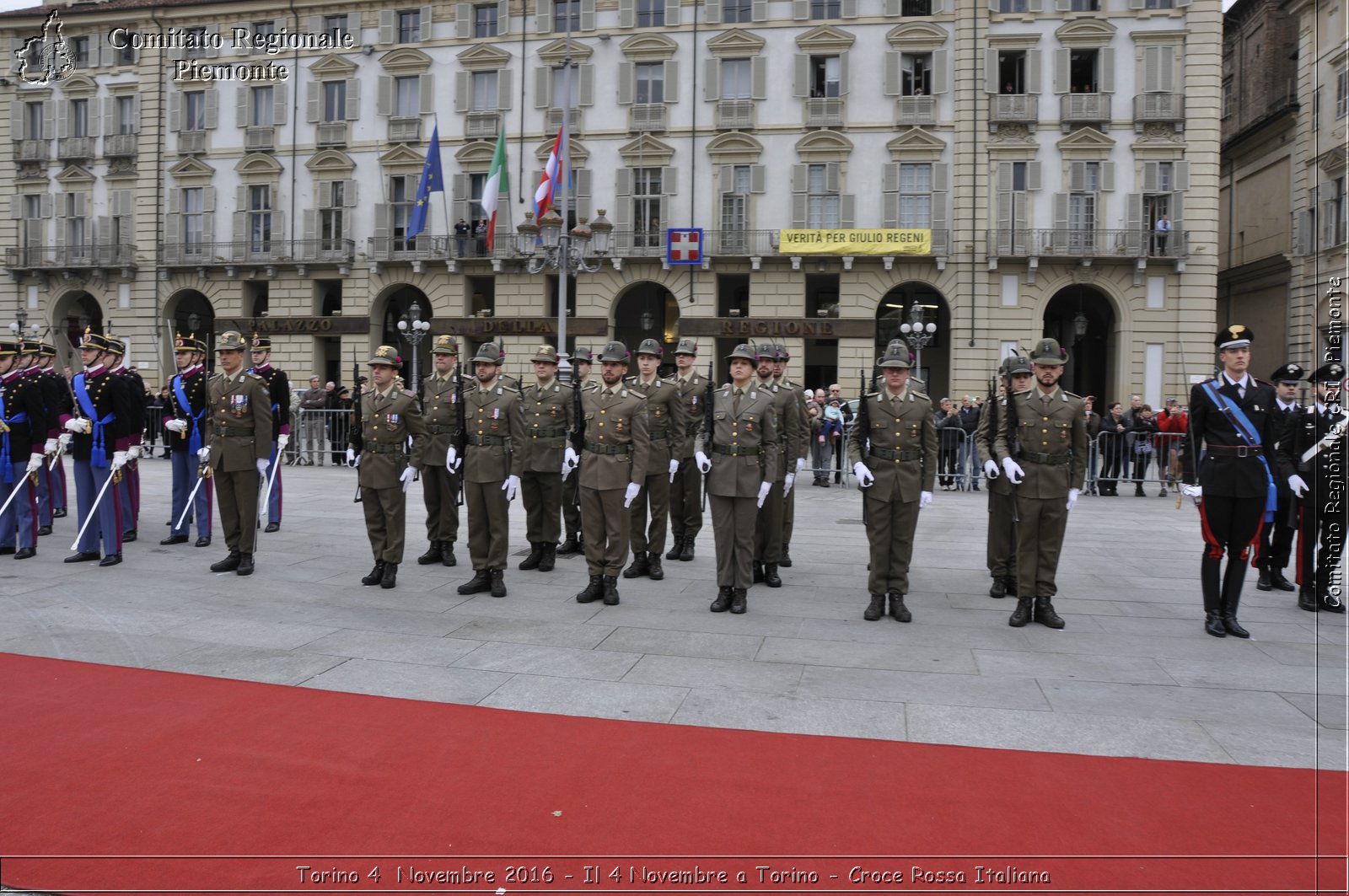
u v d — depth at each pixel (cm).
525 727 484
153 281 3388
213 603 755
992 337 2838
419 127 3156
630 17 3002
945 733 482
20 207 3512
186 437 1047
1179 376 2764
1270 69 2972
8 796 400
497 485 800
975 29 2812
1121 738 479
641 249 2989
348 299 3222
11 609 726
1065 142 2780
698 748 458
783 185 2934
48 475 1110
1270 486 692
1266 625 737
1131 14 2758
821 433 1866
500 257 3055
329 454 2153
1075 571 967
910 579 905
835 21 2903
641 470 770
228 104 3312
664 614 747
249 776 420
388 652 618
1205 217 2736
